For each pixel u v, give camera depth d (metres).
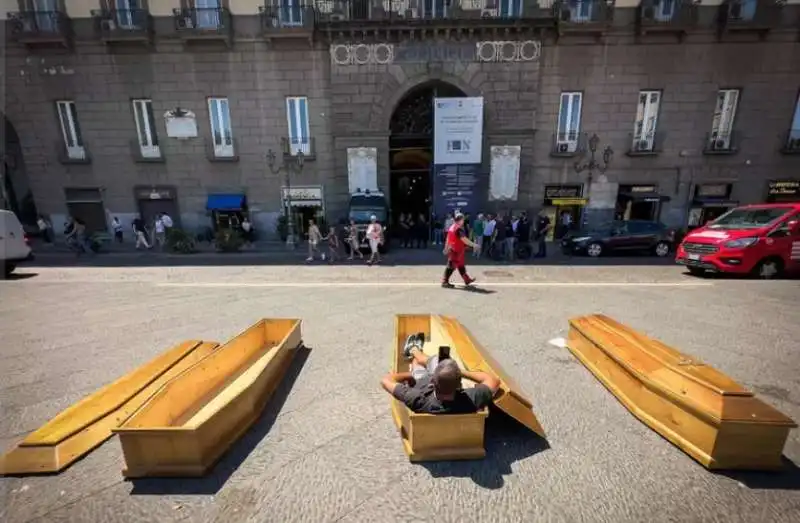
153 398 2.76
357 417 3.39
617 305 7.05
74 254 15.49
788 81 16.30
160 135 17.11
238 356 4.03
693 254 9.82
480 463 2.78
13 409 3.59
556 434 3.12
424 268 11.65
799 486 2.53
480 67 16.31
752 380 4.08
